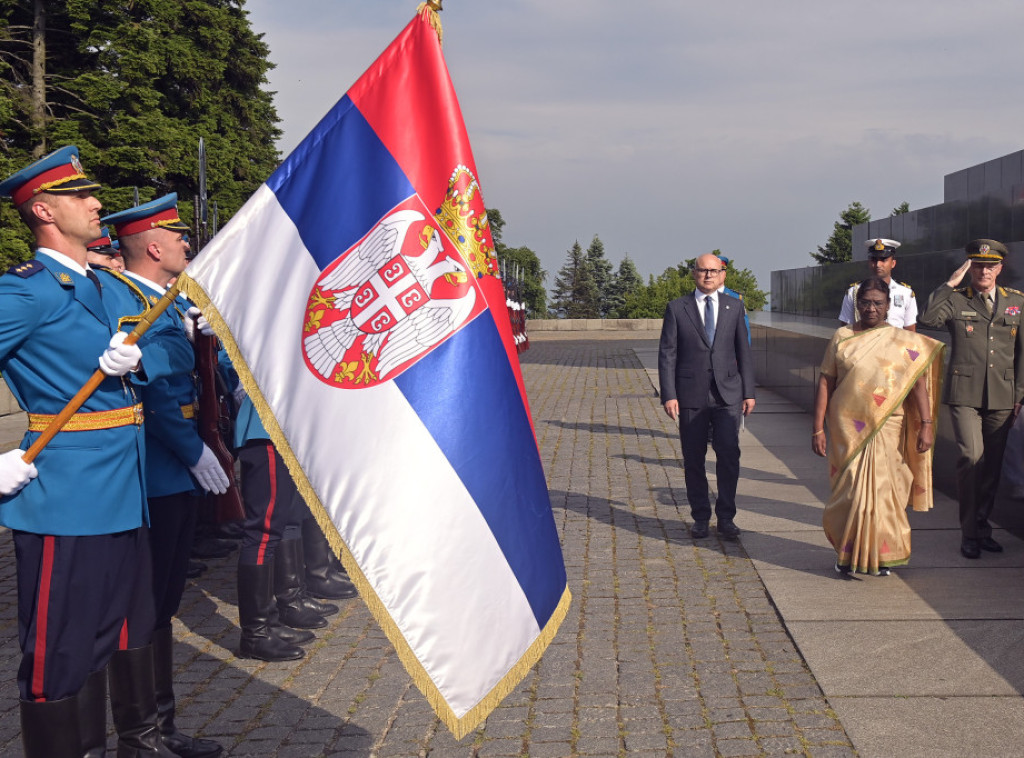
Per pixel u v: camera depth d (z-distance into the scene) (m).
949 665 4.59
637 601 5.65
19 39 32.88
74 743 3.17
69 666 3.15
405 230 2.72
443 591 2.62
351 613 5.57
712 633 5.11
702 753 3.79
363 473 2.63
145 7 33.47
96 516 3.19
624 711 4.19
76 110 32.84
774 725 4.03
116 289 3.59
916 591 5.66
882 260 7.88
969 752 3.76
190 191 34.12
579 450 10.89
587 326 41.25
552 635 2.75
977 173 16.33
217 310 2.74
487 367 2.72
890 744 3.84
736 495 8.34
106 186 31.34
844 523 5.91
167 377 3.84
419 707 4.29
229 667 4.80
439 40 2.80
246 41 39.72
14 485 3.09
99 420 3.26
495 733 4.01
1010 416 6.28
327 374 2.69
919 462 5.93
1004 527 6.97
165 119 33.25
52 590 3.14
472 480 2.67
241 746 3.94
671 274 76.06
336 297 2.72
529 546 2.73
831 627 5.12
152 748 3.67
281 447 2.67
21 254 28.66
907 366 5.82
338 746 3.93
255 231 2.78
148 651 3.66
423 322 2.70
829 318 14.97
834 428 5.95
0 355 3.09
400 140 2.76
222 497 4.66
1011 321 6.25
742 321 7.01
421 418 2.66
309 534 5.77
